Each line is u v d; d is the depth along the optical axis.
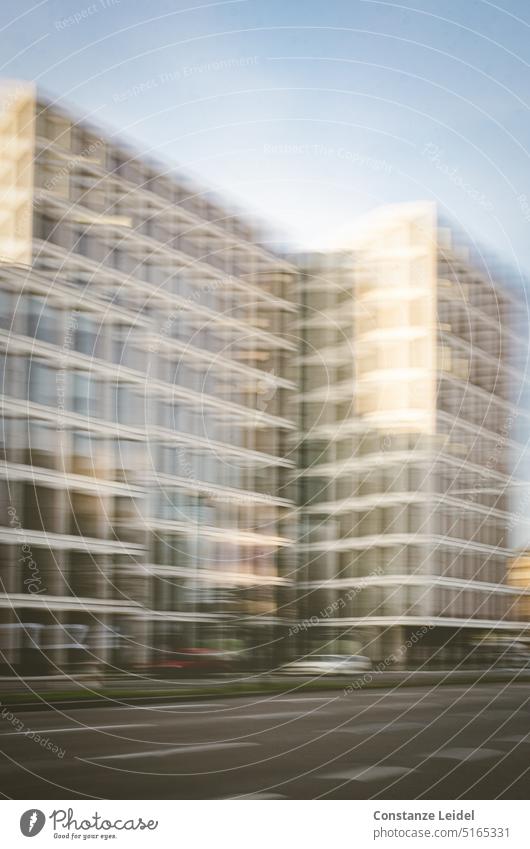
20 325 40.00
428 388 62.72
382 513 62.72
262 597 55.41
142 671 41.62
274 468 58.34
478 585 66.81
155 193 47.84
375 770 10.73
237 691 25.95
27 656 38.53
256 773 10.39
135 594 45.31
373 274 63.94
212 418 52.91
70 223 43.00
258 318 57.00
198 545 51.12
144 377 47.28
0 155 41.50
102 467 43.84
